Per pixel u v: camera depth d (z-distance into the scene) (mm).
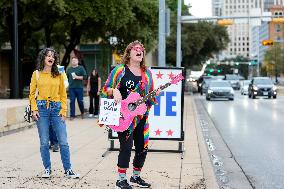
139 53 6637
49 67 7531
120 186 6645
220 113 23609
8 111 12859
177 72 9977
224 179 8133
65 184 7012
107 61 31844
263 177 8289
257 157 10352
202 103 33812
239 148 11680
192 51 61781
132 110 6535
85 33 30000
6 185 6910
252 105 30438
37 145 10781
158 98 10031
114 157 9414
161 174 7840
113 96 6582
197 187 6949
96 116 18234
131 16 25641
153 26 29578
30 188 6746
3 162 8703
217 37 62625
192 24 60906
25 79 44750
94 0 24562
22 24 26016
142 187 6863
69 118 17703
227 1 197125
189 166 8570
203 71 97000
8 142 11258
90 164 8656
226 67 152625
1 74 46625
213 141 13039
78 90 17203
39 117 7484
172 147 10859
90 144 11211
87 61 46375
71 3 24250
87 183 7094
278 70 98062
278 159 10062
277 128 16250
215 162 9758
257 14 34750
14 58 20016
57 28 29906
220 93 38000
